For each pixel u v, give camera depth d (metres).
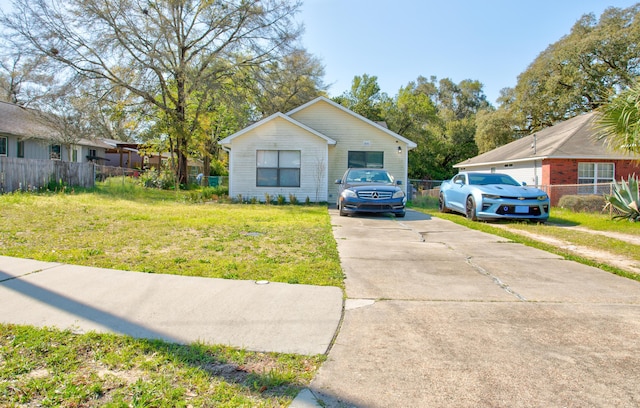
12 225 7.88
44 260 5.31
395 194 11.78
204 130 26.59
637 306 3.98
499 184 11.88
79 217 9.28
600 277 5.09
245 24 22.66
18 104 26.97
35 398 2.33
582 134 20.75
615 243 7.70
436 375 2.63
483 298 4.21
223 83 23.81
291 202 16.72
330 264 5.45
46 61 19.92
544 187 18.08
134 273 4.81
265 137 17.42
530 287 4.62
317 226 9.05
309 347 3.03
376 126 19.42
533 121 37.31
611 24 32.28
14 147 24.48
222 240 7.06
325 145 17.47
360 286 4.57
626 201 11.06
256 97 25.45
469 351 2.97
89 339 3.07
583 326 3.46
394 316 3.67
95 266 5.10
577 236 8.62
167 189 23.38
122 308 3.72
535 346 3.06
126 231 7.68
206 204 15.12
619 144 8.31
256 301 3.97
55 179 18.53
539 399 2.36
